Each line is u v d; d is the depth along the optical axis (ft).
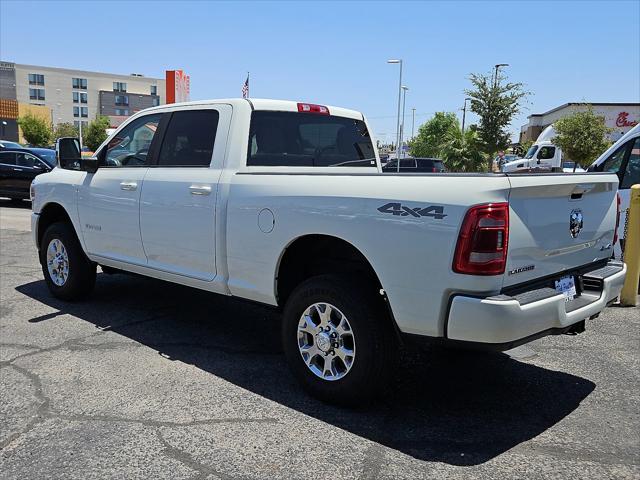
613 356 15.93
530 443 11.18
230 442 11.10
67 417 12.01
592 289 12.85
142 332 17.58
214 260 14.90
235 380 14.08
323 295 12.41
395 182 11.34
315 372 12.88
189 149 16.01
